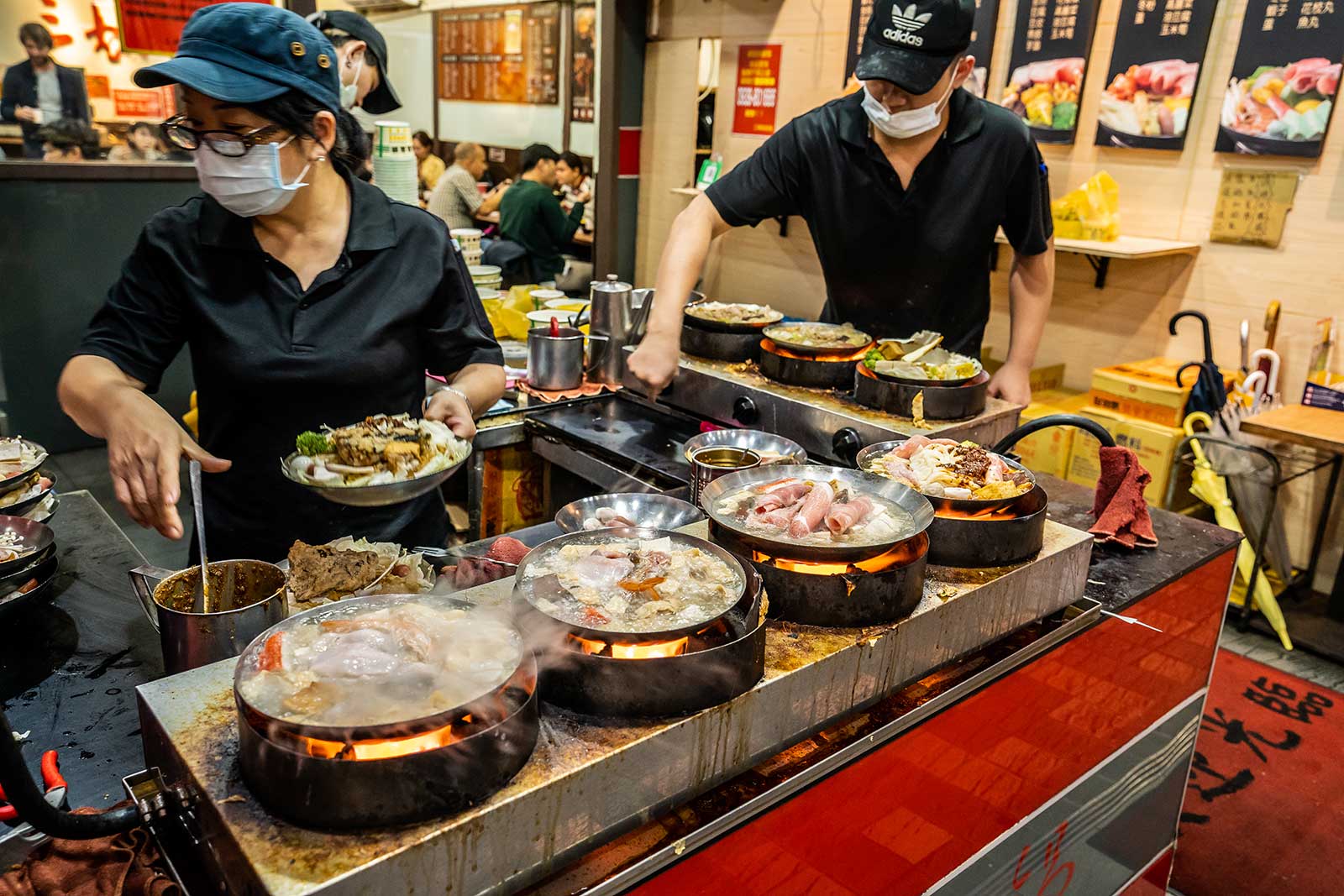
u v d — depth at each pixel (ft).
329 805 2.73
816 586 3.99
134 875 3.23
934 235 8.20
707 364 8.36
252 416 5.45
